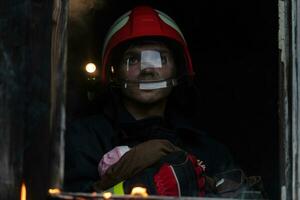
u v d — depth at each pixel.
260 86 3.73
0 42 2.72
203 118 3.80
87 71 3.61
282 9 2.72
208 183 2.98
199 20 3.81
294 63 2.70
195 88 3.28
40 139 2.66
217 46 3.81
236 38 3.78
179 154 2.91
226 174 3.12
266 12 3.71
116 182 2.87
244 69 3.77
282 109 2.70
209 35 3.81
